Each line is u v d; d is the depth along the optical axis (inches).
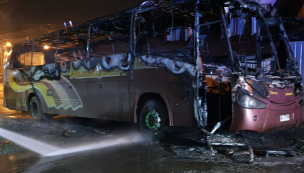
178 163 193.9
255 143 237.5
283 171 172.1
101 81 305.4
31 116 435.8
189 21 276.1
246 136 258.2
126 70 275.4
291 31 351.9
